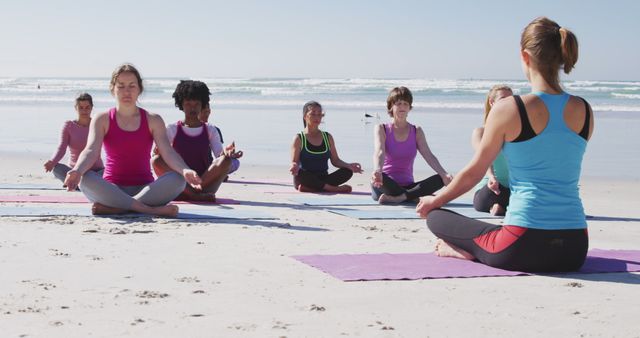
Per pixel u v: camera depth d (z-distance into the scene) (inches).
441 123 891.4
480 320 137.1
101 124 270.1
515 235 176.4
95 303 144.3
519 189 178.7
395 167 341.4
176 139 320.8
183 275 170.4
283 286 161.0
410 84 2337.6
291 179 434.0
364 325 132.3
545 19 181.5
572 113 175.6
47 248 199.6
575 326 134.1
